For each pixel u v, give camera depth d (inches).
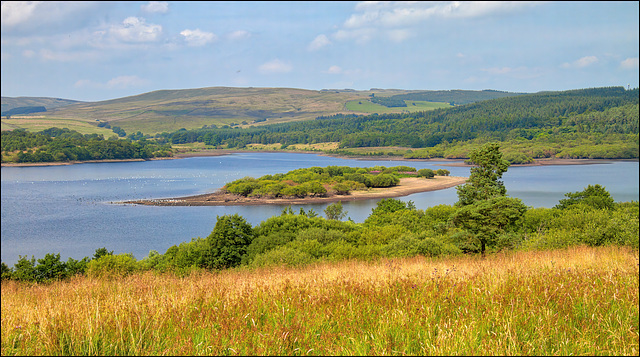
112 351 195.8
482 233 1009.5
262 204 4598.9
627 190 4859.7
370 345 192.7
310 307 243.9
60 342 197.9
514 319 214.7
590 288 268.7
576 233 941.2
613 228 909.2
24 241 2992.1
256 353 186.4
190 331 211.2
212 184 6220.5
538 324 207.5
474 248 1019.3
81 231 3294.8
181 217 3855.8
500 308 227.8
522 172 7263.8
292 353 189.8
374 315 227.9
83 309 253.4
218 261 1370.6
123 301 268.1
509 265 391.5
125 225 3508.9
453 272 348.8
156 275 573.9
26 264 1232.2
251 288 297.7
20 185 6141.7
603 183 5590.6
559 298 244.8
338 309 235.8
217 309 243.8
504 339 191.8
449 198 4921.3
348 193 5285.4
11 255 2630.4
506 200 1012.5
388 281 302.5
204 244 1443.2
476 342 193.8
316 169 6525.6
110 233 3230.8
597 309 232.1
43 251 2741.1
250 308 242.1
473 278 309.6
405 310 225.8
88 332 201.6
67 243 2945.4
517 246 1010.1
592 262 414.6
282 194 4955.7
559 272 322.7
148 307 251.6
